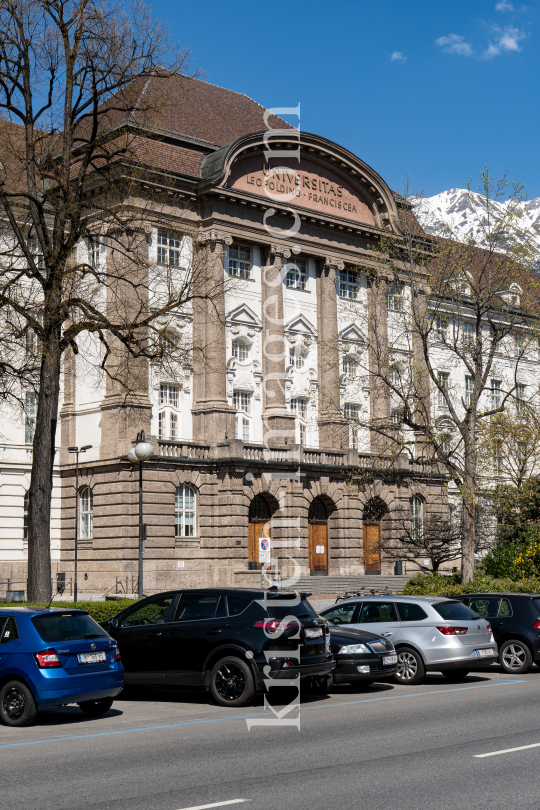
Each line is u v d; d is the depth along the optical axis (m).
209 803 9.18
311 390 54.56
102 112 30.36
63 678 14.94
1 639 15.43
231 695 16.72
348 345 55.59
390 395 44.12
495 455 39.94
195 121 55.25
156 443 46.22
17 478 46.56
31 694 14.84
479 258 45.25
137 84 32.81
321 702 17.39
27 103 29.08
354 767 10.90
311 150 54.16
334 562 54.00
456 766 10.83
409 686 20.03
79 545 47.66
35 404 47.38
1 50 28.42
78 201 29.28
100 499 46.59
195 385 49.56
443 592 33.66
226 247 50.94
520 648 22.70
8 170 29.33
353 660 18.59
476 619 20.78
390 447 41.78
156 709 16.83
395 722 14.43
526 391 67.62
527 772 10.45
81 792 9.81
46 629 15.34
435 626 20.25
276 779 10.30
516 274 37.47
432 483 59.09
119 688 15.90
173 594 17.98
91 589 46.44
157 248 47.69
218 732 13.81
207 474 48.44
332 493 53.56
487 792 9.52
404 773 10.50
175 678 17.23
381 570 56.50
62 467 48.75
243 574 47.72
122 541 45.12
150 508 45.81
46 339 28.20
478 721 14.32
